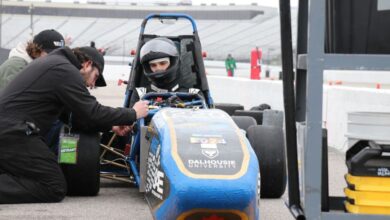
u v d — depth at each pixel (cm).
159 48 543
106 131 525
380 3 315
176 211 357
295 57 382
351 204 339
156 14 613
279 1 346
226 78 1605
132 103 565
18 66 583
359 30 318
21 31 4900
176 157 374
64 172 506
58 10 4969
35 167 482
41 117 488
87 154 504
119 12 5009
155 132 427
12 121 478
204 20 5062
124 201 507
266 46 4862
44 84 487
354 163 337
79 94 486
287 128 354
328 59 312
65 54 504
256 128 539
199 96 543
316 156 316
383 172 336
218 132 408
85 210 470
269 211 487
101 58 528
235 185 353
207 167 366
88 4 4972
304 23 378
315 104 314
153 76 545
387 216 321
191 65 590
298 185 356
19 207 473
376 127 441
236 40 4934
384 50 317
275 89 1261
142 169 459
